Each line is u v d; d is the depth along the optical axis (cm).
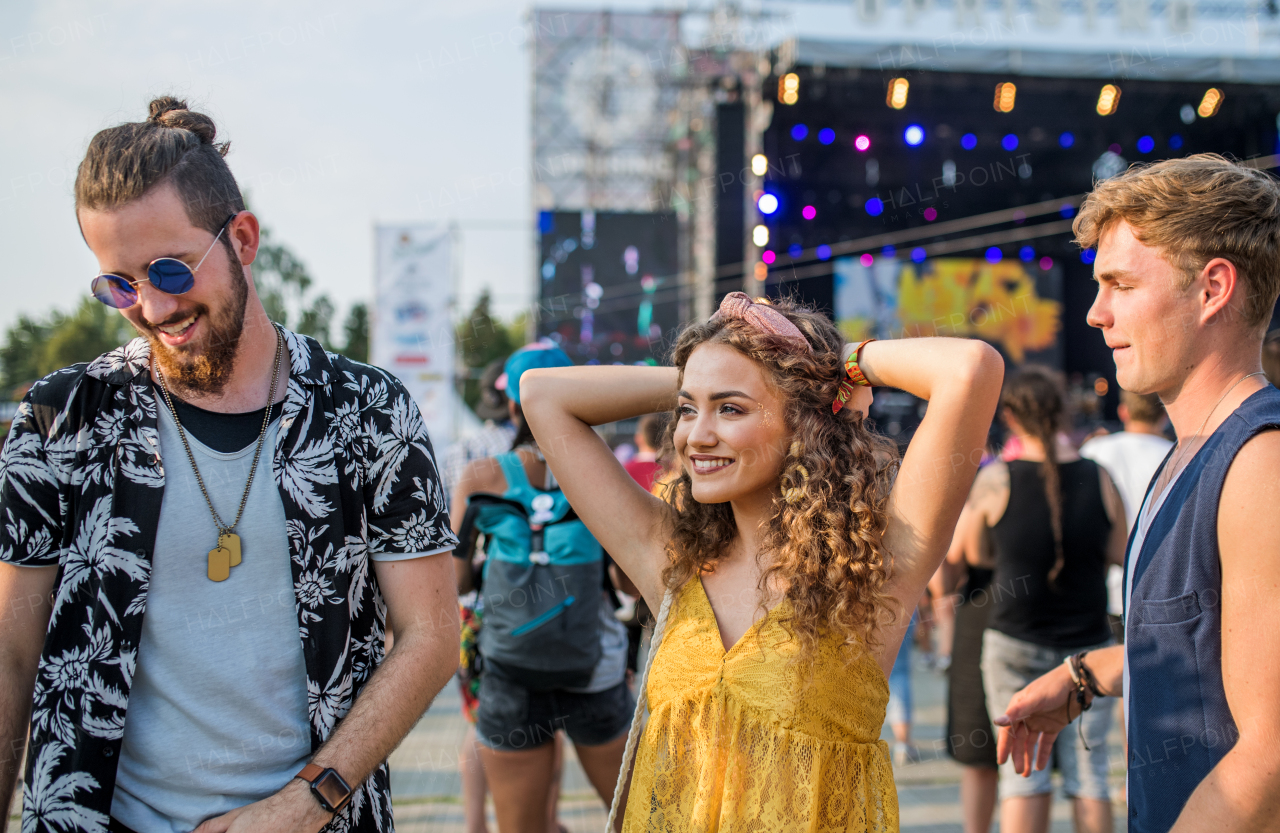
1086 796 254
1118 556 273
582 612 256
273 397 137
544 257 1203
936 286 1409
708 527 145
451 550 145
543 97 1438
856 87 1241
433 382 1048
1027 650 267
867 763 130
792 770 124
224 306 129
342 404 138
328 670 133
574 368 158
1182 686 116
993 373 128
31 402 128
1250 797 103
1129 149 1394
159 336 127
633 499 155
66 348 1761
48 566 129
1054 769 266
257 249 137
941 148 1372
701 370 137
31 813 122
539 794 266
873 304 1401
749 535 143
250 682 130
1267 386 118
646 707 144
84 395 129
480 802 315
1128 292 125
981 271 1418
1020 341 1420
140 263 122
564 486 154
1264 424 111
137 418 130
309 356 140
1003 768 265
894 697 431
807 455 134
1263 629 106
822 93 1241
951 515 132
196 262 125
